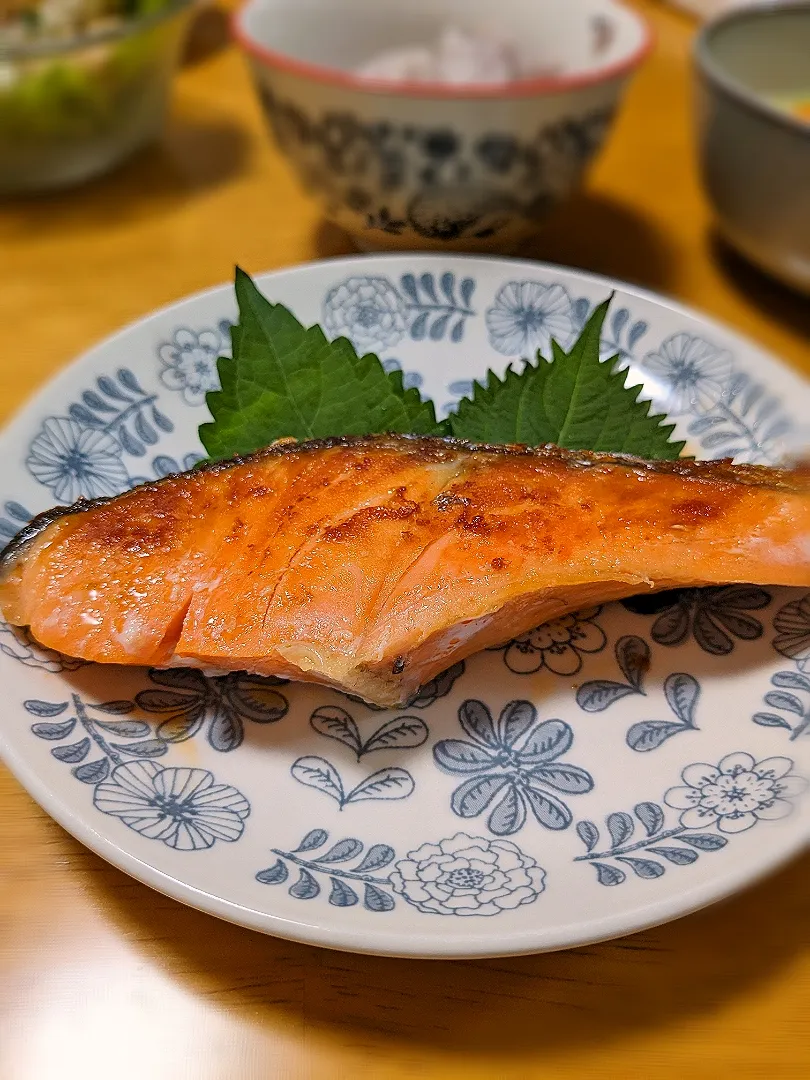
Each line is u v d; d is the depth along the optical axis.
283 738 0.23
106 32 0.39
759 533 0.24
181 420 0.31
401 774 0.23
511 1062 0.19
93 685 0.23
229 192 0.42
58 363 0.34
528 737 0.24
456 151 0.33
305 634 0.23
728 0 0.54
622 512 0.24
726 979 0.20
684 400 0.31
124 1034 0.19
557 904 0.19
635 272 0.38
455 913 0.19
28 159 0.40
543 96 0.32
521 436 0.29
